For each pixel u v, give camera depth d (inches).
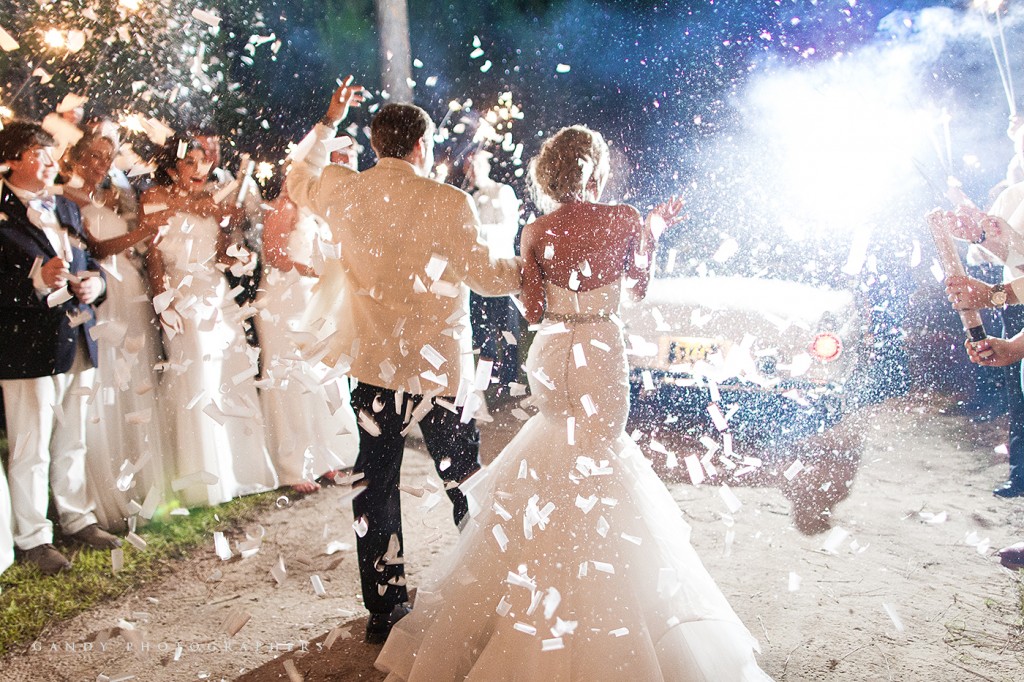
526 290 109.7
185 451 165.2
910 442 201.6
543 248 107.0
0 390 142.1
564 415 106.3
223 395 171.5
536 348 109.6
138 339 141.8
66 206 145.4
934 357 242.4
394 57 316.2
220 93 273.4
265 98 319.3
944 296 239.1
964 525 153.9
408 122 113.8
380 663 109.4
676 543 104.4
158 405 165.3
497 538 102.6
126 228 159.2
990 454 192.1
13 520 144.3
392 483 119.6
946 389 240.7
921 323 241.9
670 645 98.1
